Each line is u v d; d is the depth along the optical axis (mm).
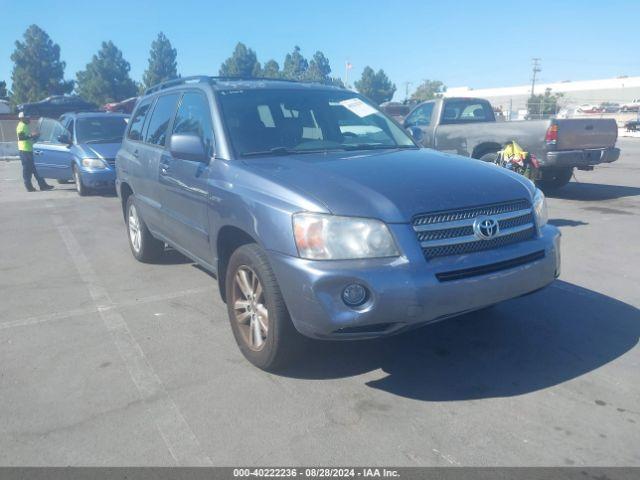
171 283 5996
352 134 4957
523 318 4762
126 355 4266
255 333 3943
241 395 3637
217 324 4828
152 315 5078
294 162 4070
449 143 11242
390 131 5227
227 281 4129
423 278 3244
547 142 9750
